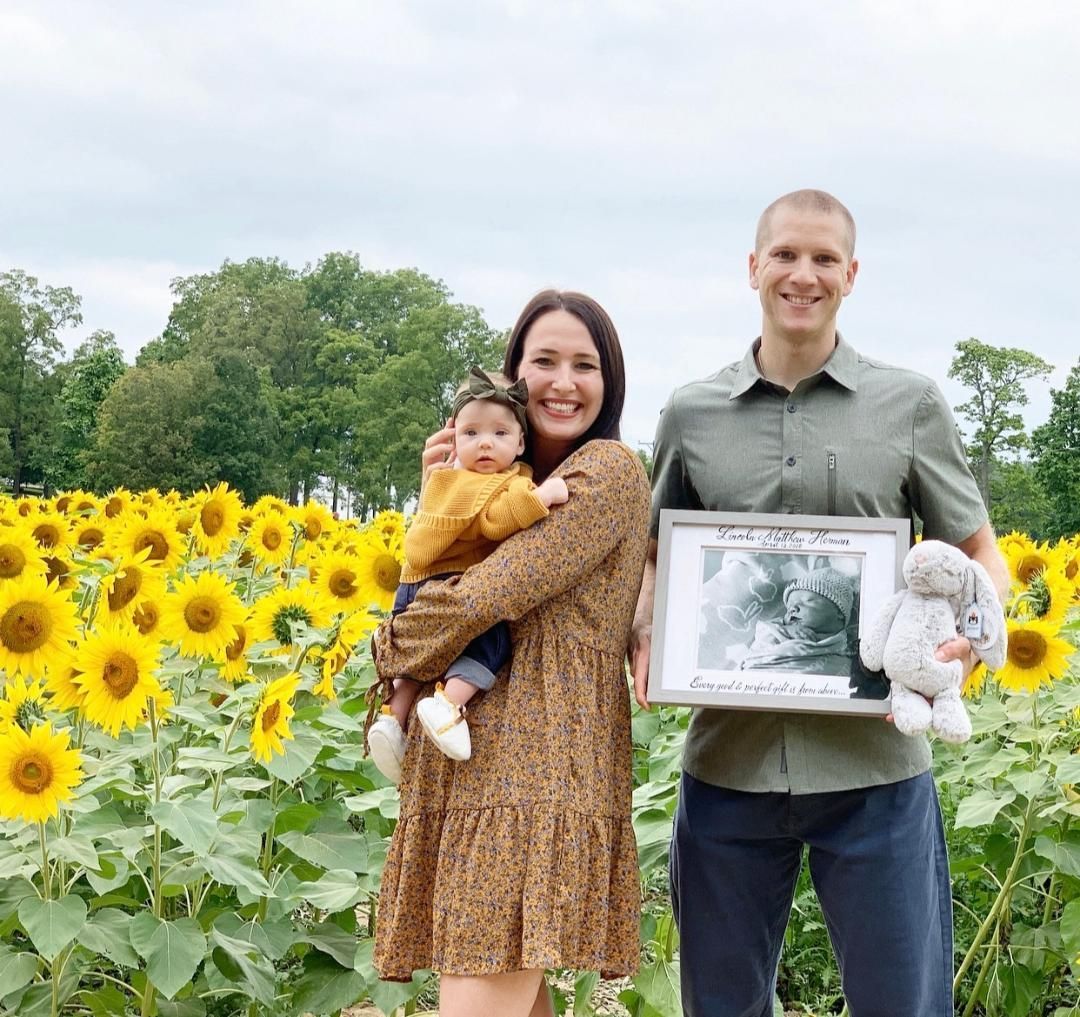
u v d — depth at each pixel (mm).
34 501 10023
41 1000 3836
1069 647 4387
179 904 4441
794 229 3178
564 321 3158
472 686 2922
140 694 3865
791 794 3230
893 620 3012
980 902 4941
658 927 4262
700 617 3184
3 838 3936
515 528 2936
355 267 97688
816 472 3252
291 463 80438
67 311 79625
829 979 4969
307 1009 4176
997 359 66500
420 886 2984
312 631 4945
